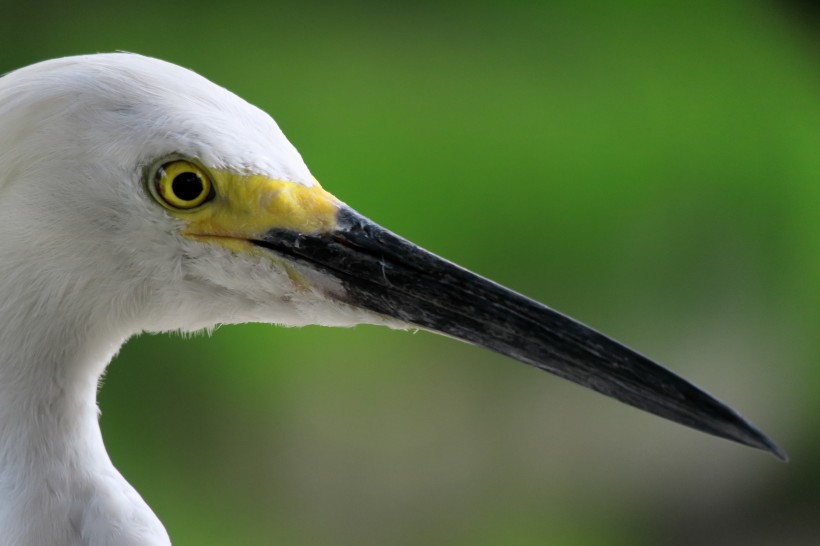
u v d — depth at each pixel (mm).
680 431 9516
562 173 11062
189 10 12750
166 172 3494
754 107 12203
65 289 3537
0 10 12078
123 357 9250
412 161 10938
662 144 11586
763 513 9594
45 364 3588
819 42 13445
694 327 10336
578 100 12156
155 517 3775
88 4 12461
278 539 8711
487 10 13531
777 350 10266
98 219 3482
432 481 9094
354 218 3764
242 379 9258
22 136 3445
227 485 8891
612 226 10758
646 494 9461
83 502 3631
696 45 13211
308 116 11359
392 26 13164
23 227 3475
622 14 13625
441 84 12156
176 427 9102
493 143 11359
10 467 3576
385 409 9219
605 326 10188
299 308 3748
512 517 9133
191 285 3662
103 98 3445
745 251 10781
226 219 3604
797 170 11445
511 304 3818
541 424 9406
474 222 10555
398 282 3771
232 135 3549
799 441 9844
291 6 13141
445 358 9469
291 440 9070
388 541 8906
